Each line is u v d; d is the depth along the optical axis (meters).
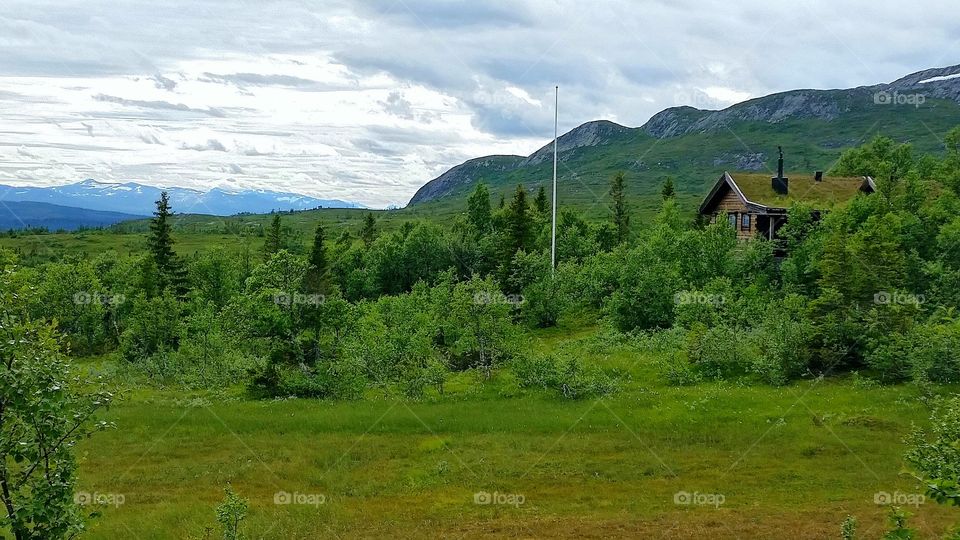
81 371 12.49
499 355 48.59
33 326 11.66
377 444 32.94
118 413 38.94
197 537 19.88
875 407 35.31
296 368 46.94
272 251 101.62
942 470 11.60
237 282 84.88
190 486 27.36
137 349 59.22
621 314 60.00
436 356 50.00
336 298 48.19
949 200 65.00
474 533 22.03
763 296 57.31
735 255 64.75
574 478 27.77
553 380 43.25
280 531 22.22
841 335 42.81
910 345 39.62
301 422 36.75
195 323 54.78
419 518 23.59
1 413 11.27
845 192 71.19
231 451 32.03
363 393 45.38
